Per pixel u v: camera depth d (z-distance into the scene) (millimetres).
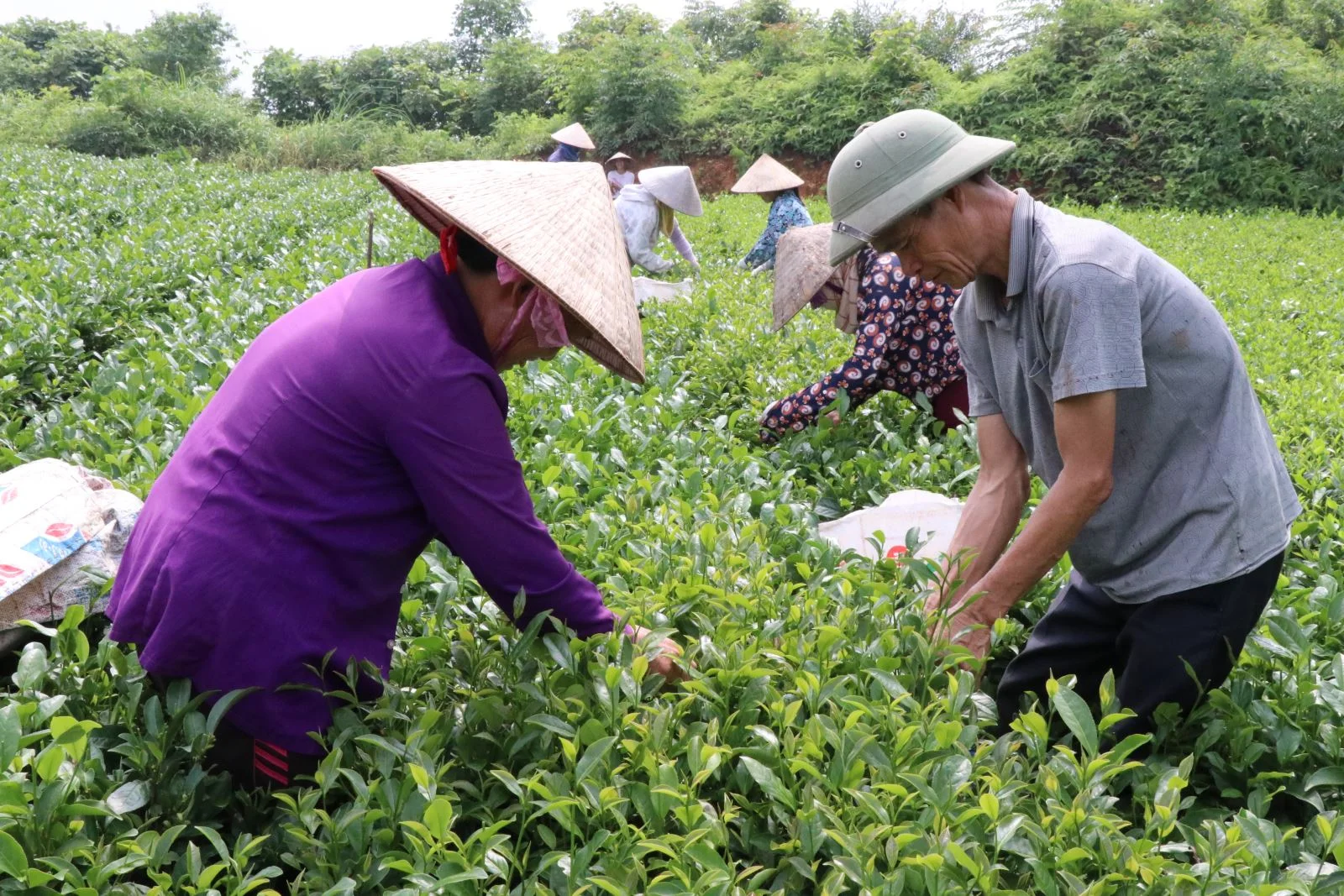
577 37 39531
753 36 41938
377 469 2543
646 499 4258
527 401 5449
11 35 50781
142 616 2600
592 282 2496
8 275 8336
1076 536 3043
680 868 2154
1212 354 2826
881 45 26891
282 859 2342
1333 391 7059
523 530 2592
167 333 7449
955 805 2371
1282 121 21719
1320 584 3816
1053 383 2812
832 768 2422
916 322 5441
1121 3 25875
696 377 6898
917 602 3182
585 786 2307
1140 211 21266
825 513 4895
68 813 2215
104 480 3773
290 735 2607
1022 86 24781
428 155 33156
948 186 2756
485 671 2943
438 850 2201
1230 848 2191
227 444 2547
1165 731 3033
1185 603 2971
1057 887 2211
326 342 2504
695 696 2699
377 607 2721
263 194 17609
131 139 29578
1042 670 3475
